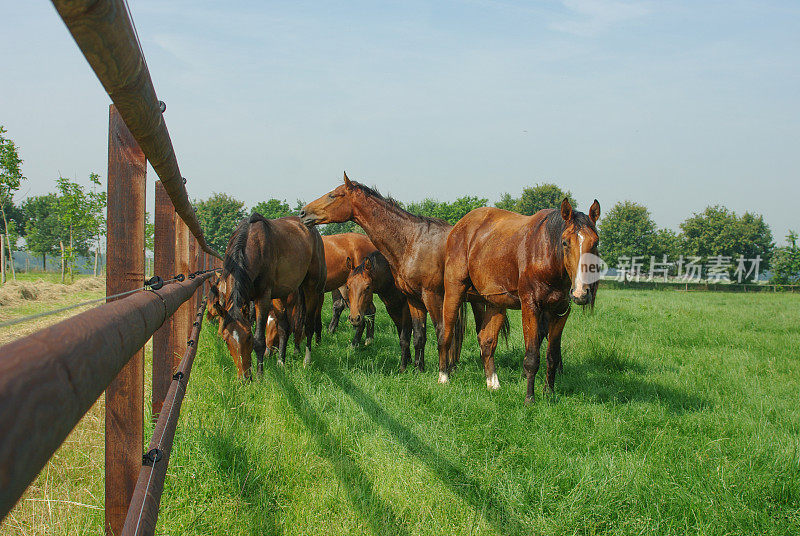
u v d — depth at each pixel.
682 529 2.62
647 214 56.09
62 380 0.50
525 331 4.69
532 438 3.63
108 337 0.72
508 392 4.94
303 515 2.46
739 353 7.41
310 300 6.89
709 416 4.25
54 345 0.53
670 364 6.47
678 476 3.12
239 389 4.14
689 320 11.45
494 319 5.43
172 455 2.81
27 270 37.75
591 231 3.91
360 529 2.38
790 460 3.25
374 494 2.70
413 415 3.99
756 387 5.43
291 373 4.97
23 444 0.40
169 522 2.28
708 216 54.50
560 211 4.23
